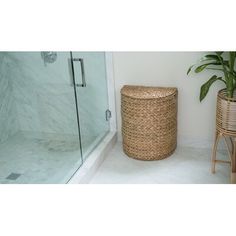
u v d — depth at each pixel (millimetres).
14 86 2621
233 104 2096
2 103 2643
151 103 2430
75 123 2502
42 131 2617
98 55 2734
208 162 2580
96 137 2824
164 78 2711
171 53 2619
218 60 2217
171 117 2561
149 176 2422
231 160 2258
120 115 2961
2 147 2590
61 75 2479
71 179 2223
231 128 2156
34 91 2582
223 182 2301
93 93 2732
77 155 2490
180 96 2729
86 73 2600
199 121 2756
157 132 2531
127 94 2520
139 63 2729
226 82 2176
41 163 2416
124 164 2613
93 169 2457
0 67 2586
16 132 2645
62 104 2533
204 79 2615
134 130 2566
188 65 2613
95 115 2795
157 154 2605
